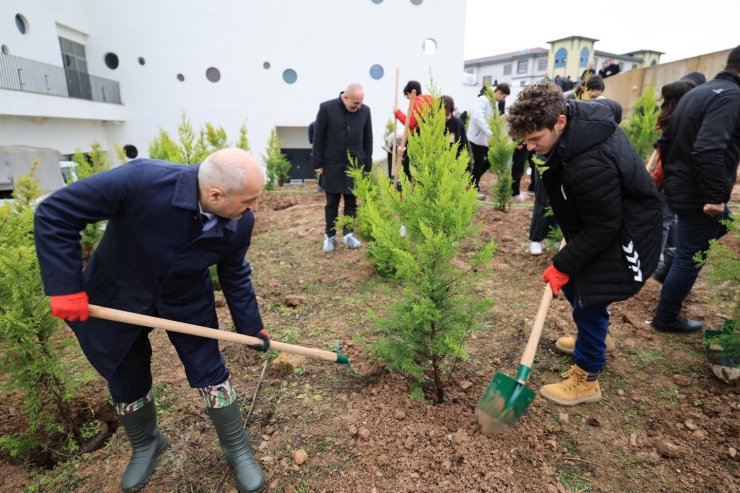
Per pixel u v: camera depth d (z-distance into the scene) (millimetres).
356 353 3398
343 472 2361
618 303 4078
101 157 6555
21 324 2293
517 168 7523
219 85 15891
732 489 2213
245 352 3451
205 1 15219
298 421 2715
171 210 1841
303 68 15828
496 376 2279
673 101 3787
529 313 3928
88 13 15320
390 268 4648
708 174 2873
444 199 2564
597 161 2176
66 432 2713
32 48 13203
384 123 16344
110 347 2037
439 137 3027
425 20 15578
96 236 5863
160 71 15766
